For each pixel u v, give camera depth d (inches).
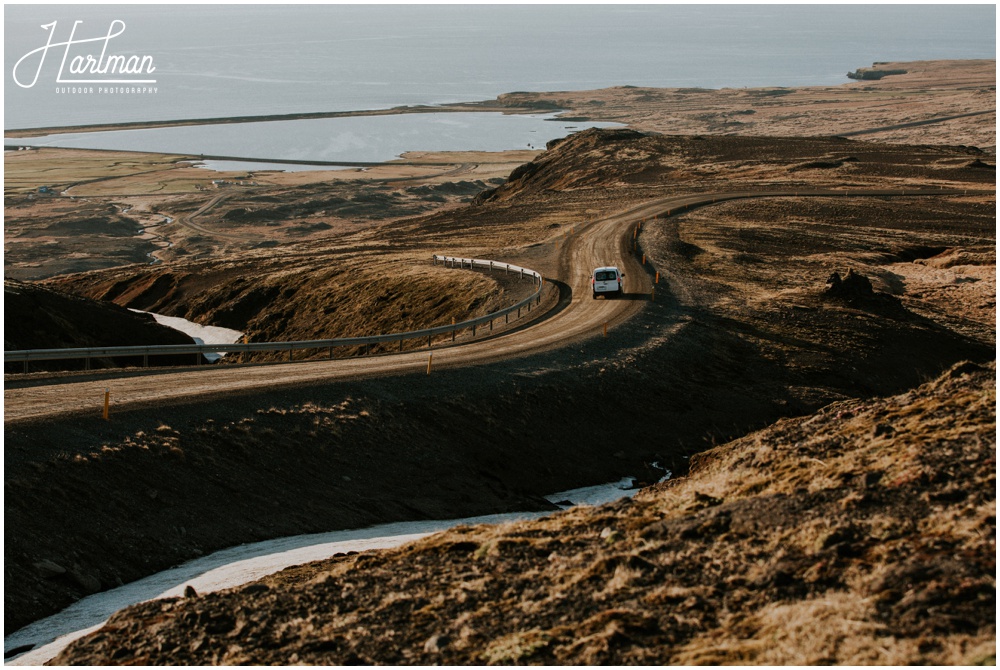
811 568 480.7
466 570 589.9
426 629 498.3
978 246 2839.6
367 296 2450.8
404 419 1152.2
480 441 1167.6
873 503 546.0
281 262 3115.2
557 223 3412.9
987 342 1843.0
